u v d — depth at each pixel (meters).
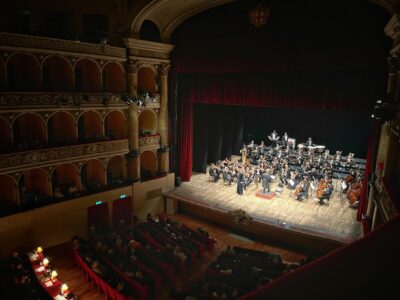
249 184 26.06
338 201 23.20
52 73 20.41
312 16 18.33
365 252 1.44
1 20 17.47
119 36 21.38
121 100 21.84
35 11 19.08
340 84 18.84
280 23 19.42
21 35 16.67
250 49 20.77
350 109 18.78
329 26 17.89
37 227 18.31
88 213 20.48
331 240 17.69
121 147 22.06
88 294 15.13
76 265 17.39
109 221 21.69
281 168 26.75
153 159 24.95
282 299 1.47
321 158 28.22
